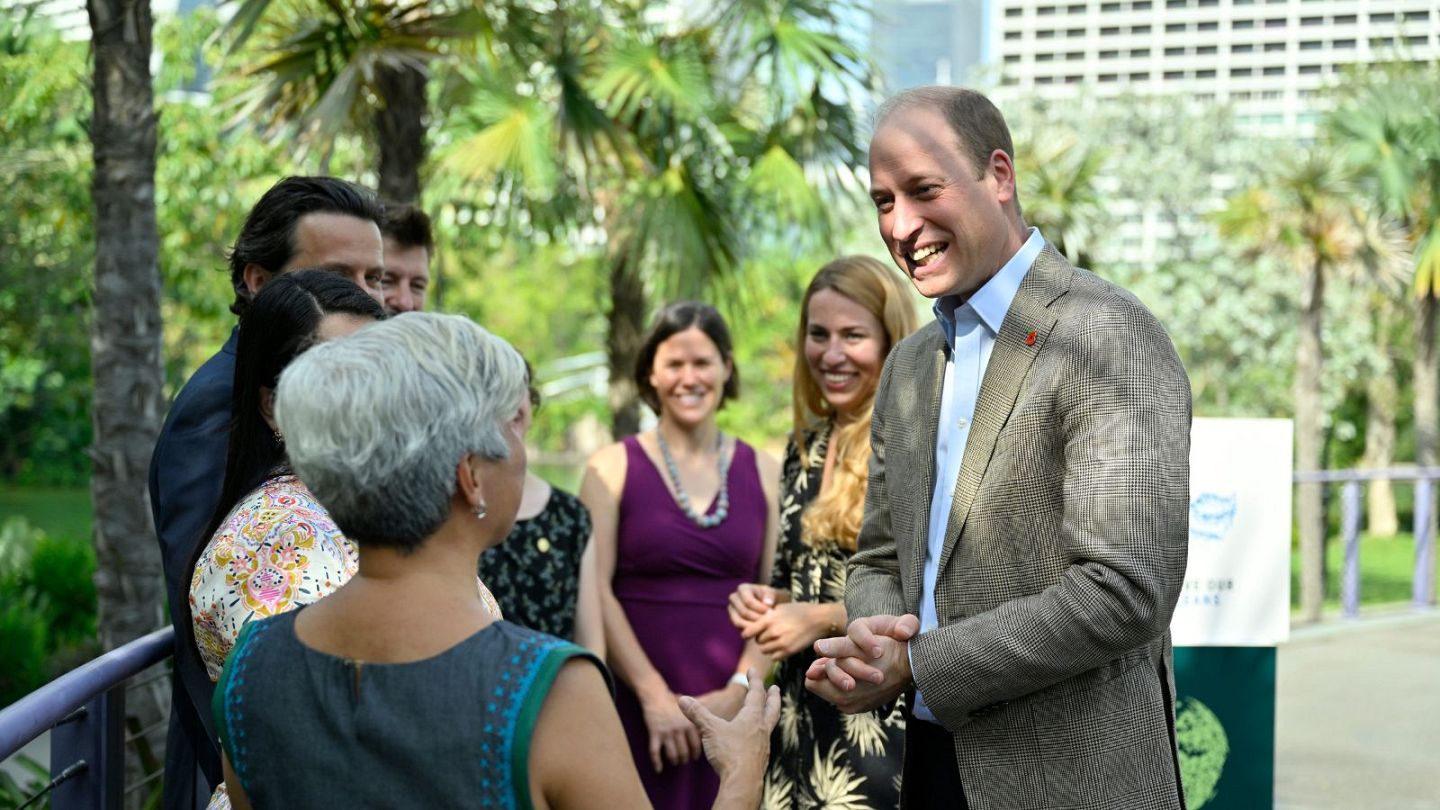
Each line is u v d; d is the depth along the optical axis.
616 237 8.23
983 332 1.98
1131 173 18.98
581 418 28.14
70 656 9.42
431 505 1.29
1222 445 3.36
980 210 1.89
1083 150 17.75
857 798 2.53
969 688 1.76
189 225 12.42
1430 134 13.81
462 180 8.07
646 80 7.23
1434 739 5.58
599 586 3.54
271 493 1.70
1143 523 1.71
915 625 1.84
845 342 2.81
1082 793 1.80
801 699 2.70
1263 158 18.95
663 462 3.66
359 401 1.28
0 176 10.44
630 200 7.82
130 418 4.73
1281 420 3.38
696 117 7.40
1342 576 8.78
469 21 6.70
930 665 1.79
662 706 3.43
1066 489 1.78
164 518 1.96
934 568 2.00
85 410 15.27
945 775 2.08
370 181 9.21
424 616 1.30
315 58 6.21
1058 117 19.72
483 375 1.33
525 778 1.23
